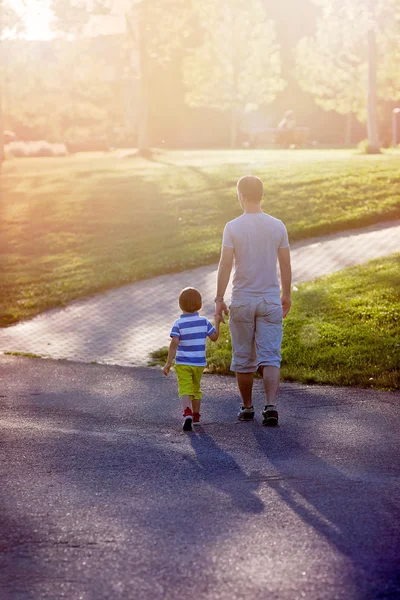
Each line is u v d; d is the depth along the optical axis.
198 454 6.39
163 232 21.52
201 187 26.78
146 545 4.36
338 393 9.01
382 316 12.20
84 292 16.70
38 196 28.12
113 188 28.20
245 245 7.36
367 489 5.32
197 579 3.90
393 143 50.34
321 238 19.30
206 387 9.60
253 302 7.34
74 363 11.73
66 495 5.28
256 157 36.06
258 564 4.06
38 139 62.66
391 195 22.48
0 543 4.44
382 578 3.88
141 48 42.34
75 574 4.01
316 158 32.94
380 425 7.41
